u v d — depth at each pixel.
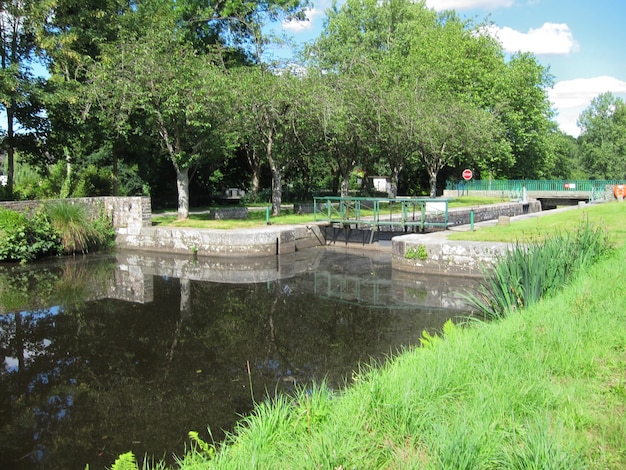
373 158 28.69
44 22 19.58
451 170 41.81
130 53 17.30
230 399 5.88
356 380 5.21
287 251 17.28
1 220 14.95
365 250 18.11
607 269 7.71
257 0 26.95
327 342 7.96
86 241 16.86
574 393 3.74
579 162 67.06
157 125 19.02
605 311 5.65
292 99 18.92
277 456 3.28
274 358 7.27
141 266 14.74
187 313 9.80
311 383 6.26
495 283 8.12
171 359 7.30
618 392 3.73
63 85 18.88
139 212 17.47
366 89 21.64
